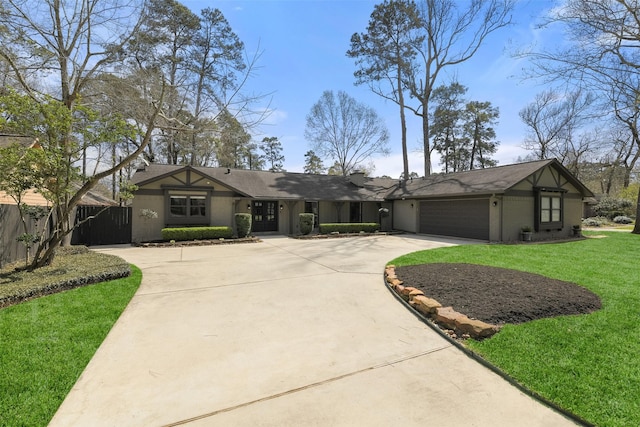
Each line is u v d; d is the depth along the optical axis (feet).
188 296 16.22
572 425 6.74
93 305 14.19
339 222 58.39
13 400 7.38
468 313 12.30
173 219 42.68
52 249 20.70
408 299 15.12
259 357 9.75
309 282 19.22
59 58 25.64
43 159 17.52
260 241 42.63
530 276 17.31
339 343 10.78
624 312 12.71
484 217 42.52
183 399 7.59
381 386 8.21
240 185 51.03
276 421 6.81
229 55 59.57
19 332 11.05
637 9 32.65
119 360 9.46
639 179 89.66
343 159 97.91
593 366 8.83
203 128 30.99
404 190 58.18
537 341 10.33
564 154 93.56
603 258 25.72
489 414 7.09
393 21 64.64
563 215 46.29
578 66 35.42
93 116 19.15
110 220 40.11
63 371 8.68
